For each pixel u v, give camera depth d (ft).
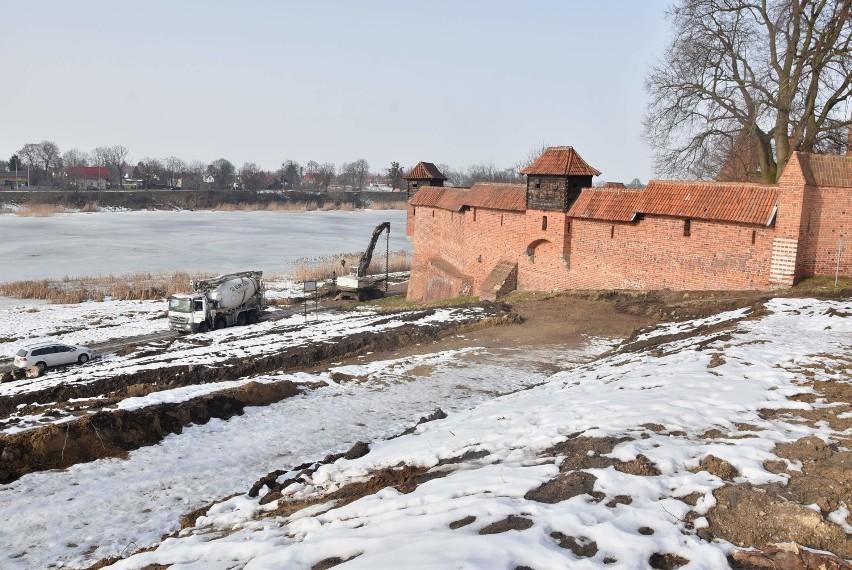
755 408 33.86
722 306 76.69
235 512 33.71
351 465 37.14
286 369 80.33
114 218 415.23
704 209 86.79
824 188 78.38
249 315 132.46
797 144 104.37
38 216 406.21
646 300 91.25
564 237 108.06
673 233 91.35
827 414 32.32
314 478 36.29
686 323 73.87
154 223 389.60
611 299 98.17
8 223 361.30
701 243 87.76
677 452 27.96
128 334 121.39
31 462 47.96
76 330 126.00
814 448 27.66
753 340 51.21
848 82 99.55
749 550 20.90
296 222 432.25
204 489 43.19
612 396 40.34
